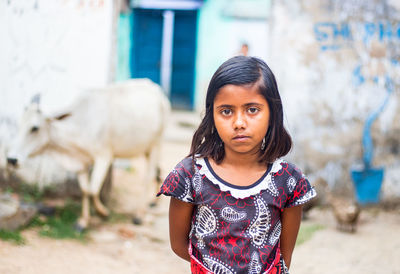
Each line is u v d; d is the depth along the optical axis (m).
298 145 5.63
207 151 1.63
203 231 1.59
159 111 4.97
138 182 6.58
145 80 5.17
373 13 5.59
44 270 3.52
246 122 1.49
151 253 4.28
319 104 5.61
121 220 5.08
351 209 4.91
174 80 13.27
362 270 4.01
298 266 4.07
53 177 5.28
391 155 5.82
